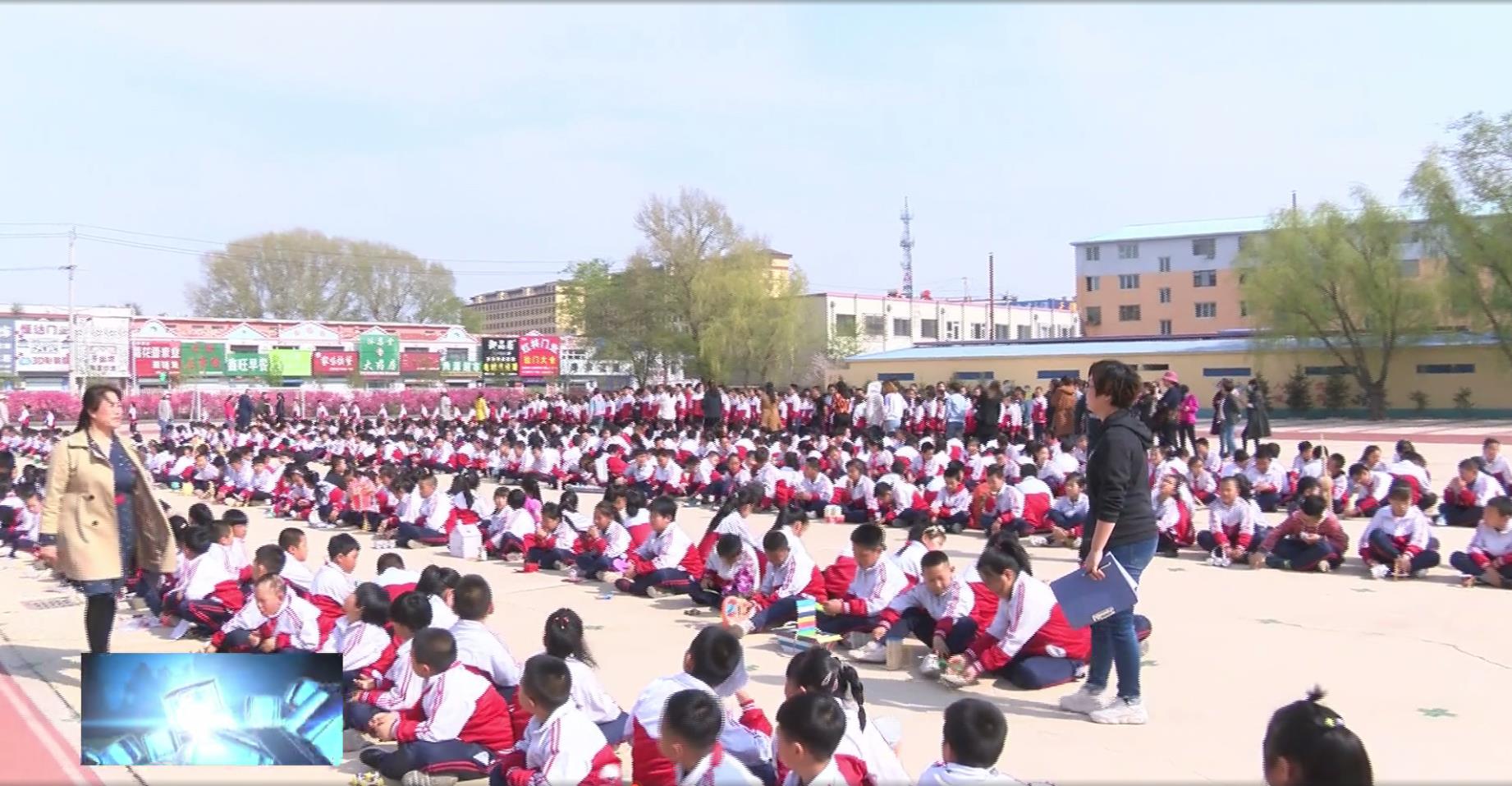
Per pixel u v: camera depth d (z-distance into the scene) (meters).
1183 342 37.81
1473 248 28.80
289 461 21.47
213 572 7.93
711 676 4.74
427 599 5.48
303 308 65.75
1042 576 9.80
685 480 16.05
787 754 3.74
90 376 40.78
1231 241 50.97
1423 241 30.66
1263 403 20.44
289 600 6.64
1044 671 6.22
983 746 3.75
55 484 6.30
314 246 66.81
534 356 46.75
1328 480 11.35
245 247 65.00
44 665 7.09
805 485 14.11
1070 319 68.88
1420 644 6.94
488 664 5.44
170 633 8.00
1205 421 32.59
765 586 7.94
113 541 6.39
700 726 3.90
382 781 4.97
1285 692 5.96
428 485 12.34
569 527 10.49
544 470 18.77
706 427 24.67
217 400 38.50
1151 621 7.73
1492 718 5.42
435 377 48.94
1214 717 5.57
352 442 22.89
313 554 11.68
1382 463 14.40
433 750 4.82
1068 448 15.05
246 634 6.81
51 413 33.28
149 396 37.91
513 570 10.58
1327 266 31.59
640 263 44.22
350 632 5.94
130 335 41.88
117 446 6.55
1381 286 30.88
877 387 23.70
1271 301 32.78
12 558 11.78
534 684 4.41
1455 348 31.19
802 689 4.32
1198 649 6.93
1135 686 5.55
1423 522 9.34
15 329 39.62
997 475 12.19
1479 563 8.84
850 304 52.00
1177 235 52.38
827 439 19.94
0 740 5.58
